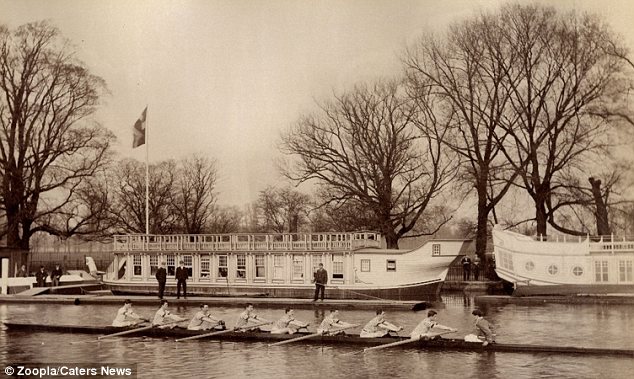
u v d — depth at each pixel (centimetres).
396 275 3903
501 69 4891
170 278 4397
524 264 3931
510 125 4734
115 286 4466
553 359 2184
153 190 6131
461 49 4984
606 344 2444
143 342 2662
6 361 2350
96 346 2598
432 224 5562
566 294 3859
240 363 2239
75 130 5869
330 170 5294
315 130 5472
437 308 3606
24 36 5759
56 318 3444
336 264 4006
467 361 2183
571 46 4612
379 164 5097
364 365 2164
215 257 4288
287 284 4091
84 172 5931
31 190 5588
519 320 3069
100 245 7256
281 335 2619
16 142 5778
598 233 4431
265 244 4194
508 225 5009
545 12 4712
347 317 3303
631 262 3781
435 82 5072
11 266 5366
